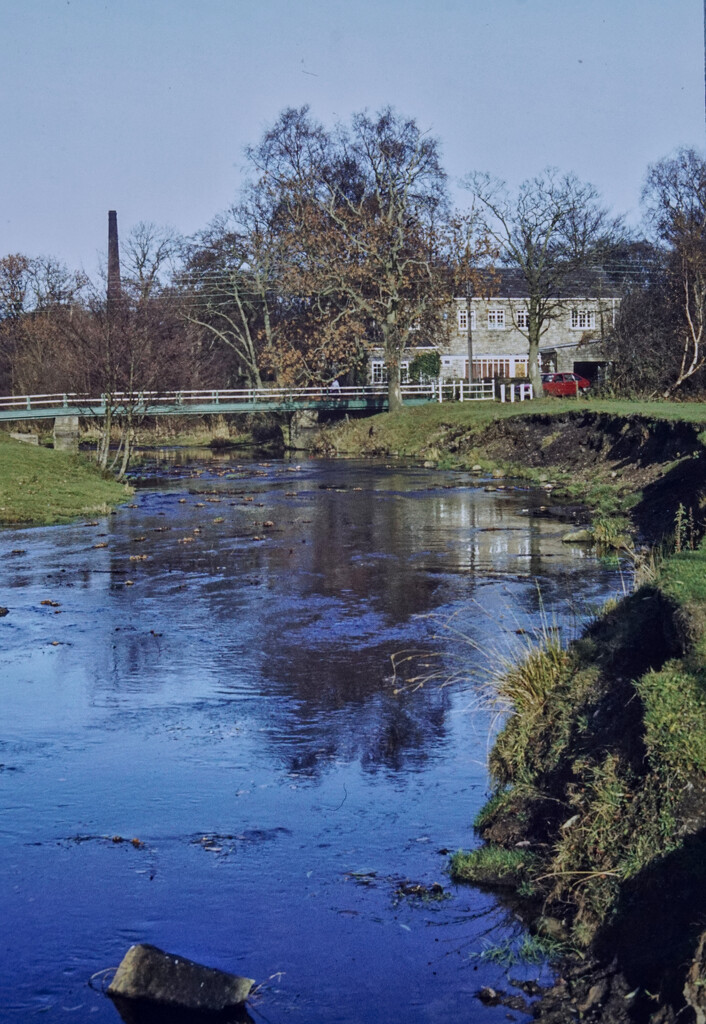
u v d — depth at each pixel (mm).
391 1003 6016
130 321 41219
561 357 73375
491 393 61844
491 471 39500
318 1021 5867
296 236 59625
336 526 25672
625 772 7504
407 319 58094
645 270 64688
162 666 13195
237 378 77688
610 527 22719
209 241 70562
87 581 18938
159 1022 5941
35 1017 5953
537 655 10273
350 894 7293
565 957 6359
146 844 8109
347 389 61469
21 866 7766
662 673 8164
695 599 9109
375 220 57344
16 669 13188
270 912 7074
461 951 6543
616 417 35094
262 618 15758
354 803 8820
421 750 10016
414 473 40875
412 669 12766
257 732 10633
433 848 7980
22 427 62812
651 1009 5504
